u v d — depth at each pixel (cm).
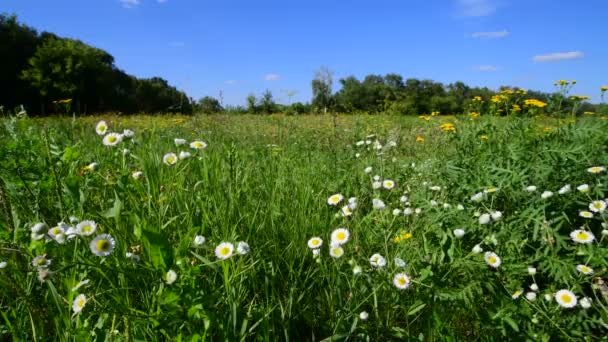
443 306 177
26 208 233
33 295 180
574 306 175
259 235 241
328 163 432
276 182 321
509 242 206
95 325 159
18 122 379
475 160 306
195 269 155
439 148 500
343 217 266
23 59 3941
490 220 215
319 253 209
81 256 177
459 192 274
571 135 305
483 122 386
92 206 243
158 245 151
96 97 3778
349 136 639
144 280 172
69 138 379
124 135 267
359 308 185
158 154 325
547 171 250
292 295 184
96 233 185
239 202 266
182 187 267
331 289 189
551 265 191
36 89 3631
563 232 226
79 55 3688
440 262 185
